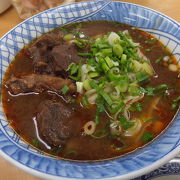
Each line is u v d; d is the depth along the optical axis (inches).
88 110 7.4
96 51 8.3
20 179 7.3
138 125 7.0
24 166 5.7
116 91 7.4
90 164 6.3
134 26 9.4
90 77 7.7
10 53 8.6
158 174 7.4
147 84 7.9
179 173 7.4
